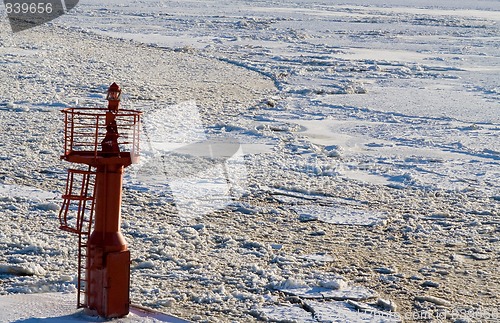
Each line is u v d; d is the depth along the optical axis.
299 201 22.77
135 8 106.69
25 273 15.32
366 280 16.27
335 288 15.54
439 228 20.58
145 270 15.98
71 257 16.41
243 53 63.97
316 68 57.16
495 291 15.99
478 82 53.69
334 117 38.50
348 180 25.91
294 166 27.34
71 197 12.66
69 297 13.80
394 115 39.94
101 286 12.52
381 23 103.25
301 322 13.73
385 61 63.19
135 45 64.31
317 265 17.14
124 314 12.65
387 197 23.83
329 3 145.00
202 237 18.59
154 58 56.75
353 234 19.78
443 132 35.84
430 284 16.17
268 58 61.72
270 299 14.78
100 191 12.42
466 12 137.62
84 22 81.19
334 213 21.62
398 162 29.22
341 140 33.16
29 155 26.19
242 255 17.45
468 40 85.50
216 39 73.38
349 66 59.16
